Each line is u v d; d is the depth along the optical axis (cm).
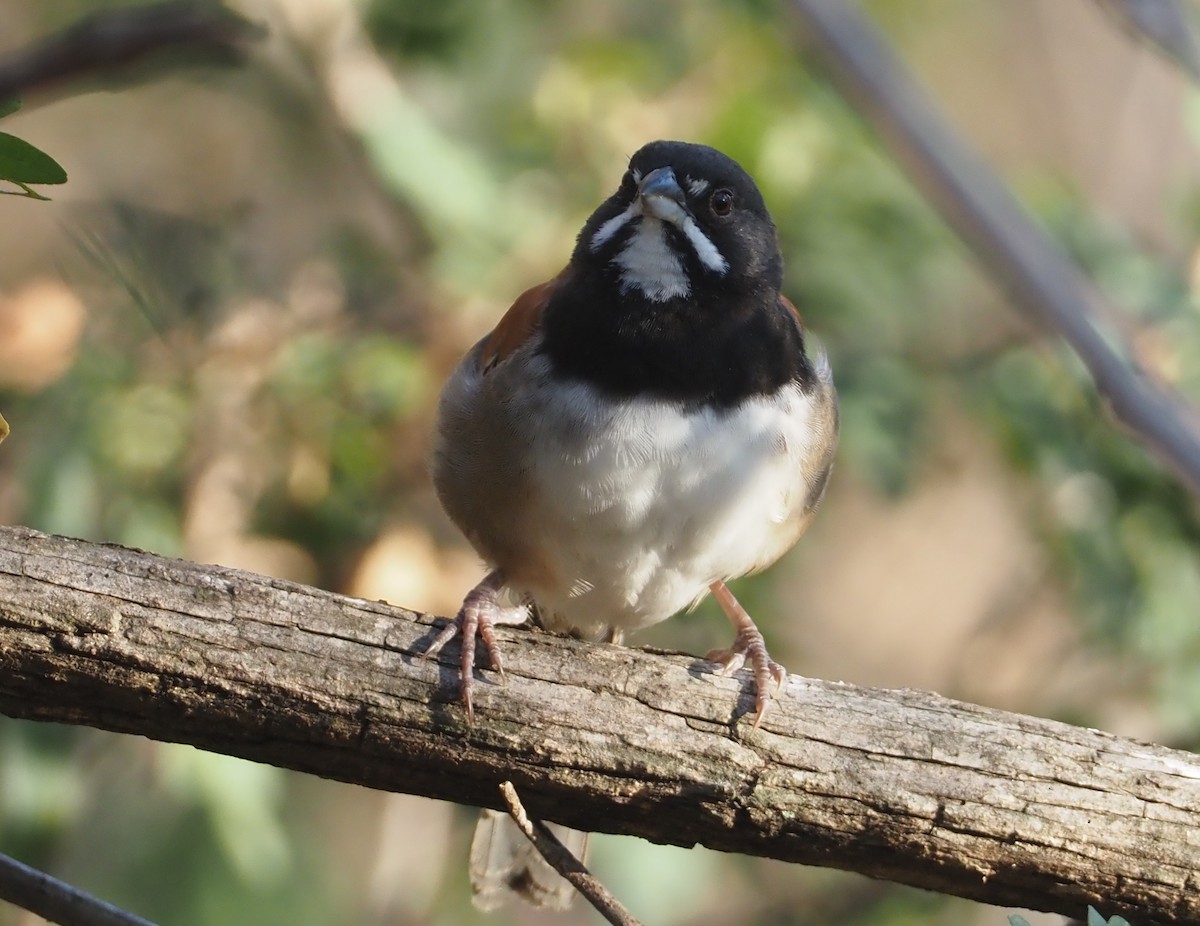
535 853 871
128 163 1318
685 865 1062
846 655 1420
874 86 539
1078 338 548
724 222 787
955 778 674
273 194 1299
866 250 1082
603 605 854
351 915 1230
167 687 640
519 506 800
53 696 641
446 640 669
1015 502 1256
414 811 1184
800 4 543
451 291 1058
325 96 1164
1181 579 1080
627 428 773
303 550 988
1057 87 1491
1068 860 673
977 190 548
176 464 980
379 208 1276
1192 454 540
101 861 1148
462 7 1195
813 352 867
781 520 819
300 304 1034
